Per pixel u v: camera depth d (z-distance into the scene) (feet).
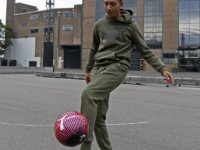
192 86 44.96
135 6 151.84
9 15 206.28
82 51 164.04
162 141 12.11
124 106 22.39
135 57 153.48
